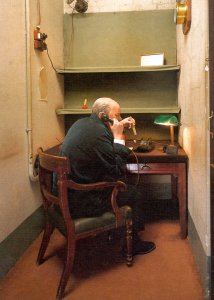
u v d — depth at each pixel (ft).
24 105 7.97
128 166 8.50
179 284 6.50
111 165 6.72
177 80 11.30
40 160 6.67
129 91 11.76
